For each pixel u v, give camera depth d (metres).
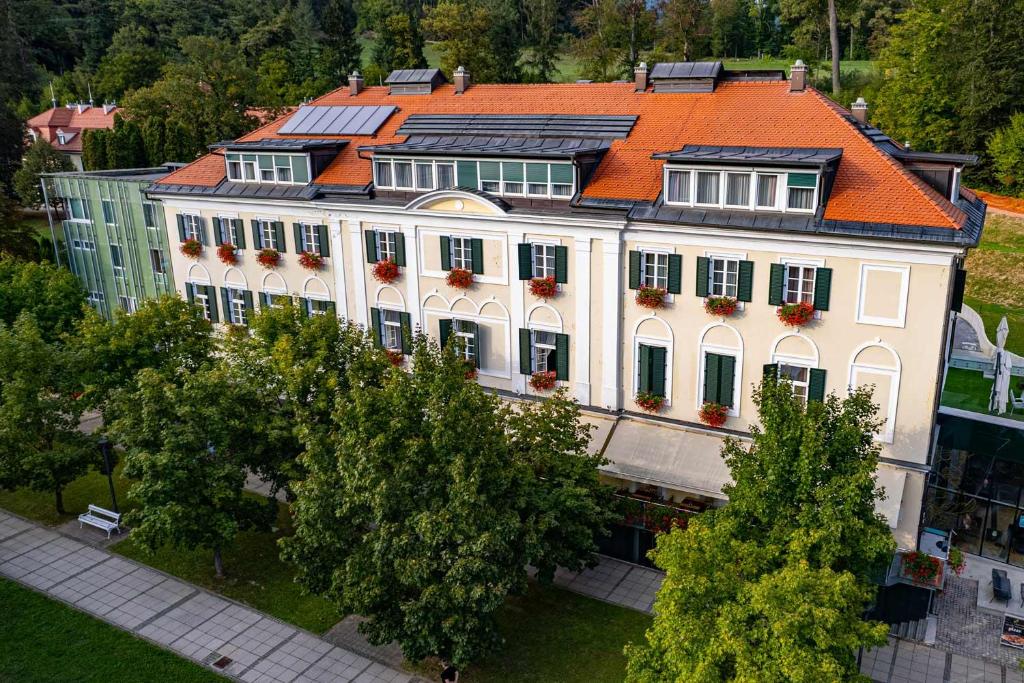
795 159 29.16
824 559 20.98
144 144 82.75
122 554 34.66
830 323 29.75
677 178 31.91
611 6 86.19
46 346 36.12
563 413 28.91
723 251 31.06
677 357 33.19
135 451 29.41
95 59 143.12
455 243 37.22
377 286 40.06
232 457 30.91
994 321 55.31
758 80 37.22
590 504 26.98
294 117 46.72
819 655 18.34
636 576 32.25
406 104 44.97
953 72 71.38
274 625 29.86
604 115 37.84
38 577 32.91
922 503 29.38
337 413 25.95
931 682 26.58
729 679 18.84
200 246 45.66
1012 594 30.83
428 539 23.31
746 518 22.91
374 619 24.98
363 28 135.00
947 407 33.25
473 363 38.12
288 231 42.19
